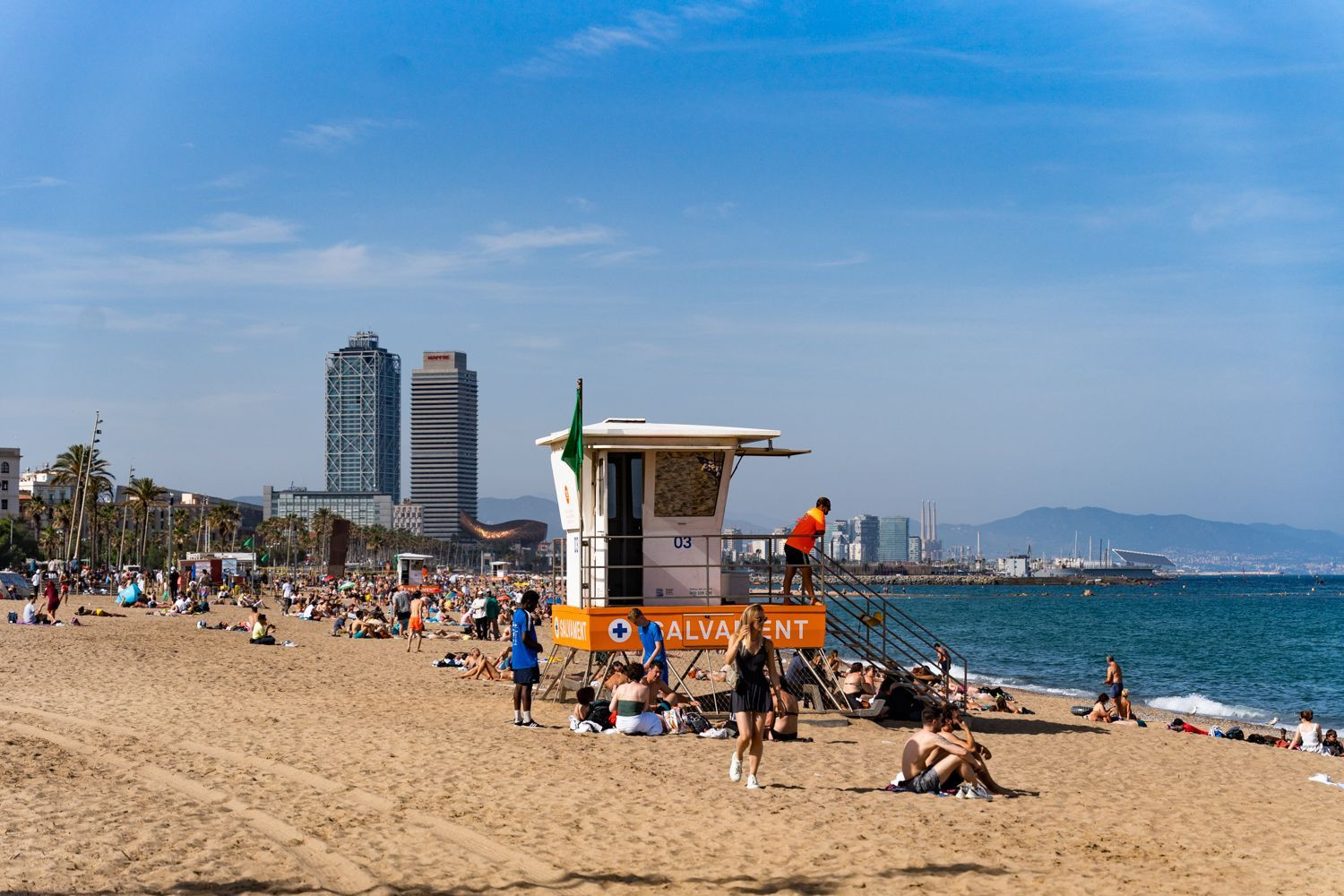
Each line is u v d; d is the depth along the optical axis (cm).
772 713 1659
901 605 16688
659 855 933
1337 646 7612
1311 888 949
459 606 8081
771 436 1930
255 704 1852
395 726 1644
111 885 778
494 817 1040
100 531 15575
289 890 786
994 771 1555
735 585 1969
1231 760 1914
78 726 1493
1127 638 8500
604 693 2014
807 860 935
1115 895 883
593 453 1916
